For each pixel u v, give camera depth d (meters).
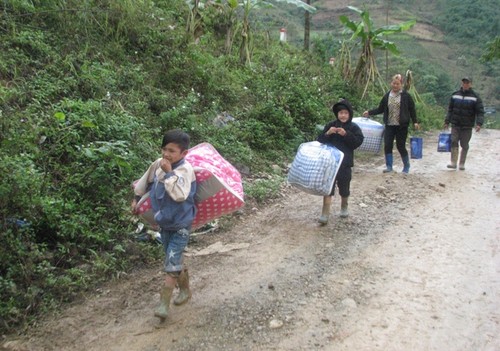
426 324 3.89
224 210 4.09
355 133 6.05
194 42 10.53
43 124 5.79
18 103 6.14
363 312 4.05
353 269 4.82
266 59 12.82
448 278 4.66
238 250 5.26
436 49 48.81
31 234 4.46
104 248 4.84
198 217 4.11
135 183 4.04
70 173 5.36
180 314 4.00
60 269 4.42
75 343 3.62
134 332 3.76
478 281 4.61
